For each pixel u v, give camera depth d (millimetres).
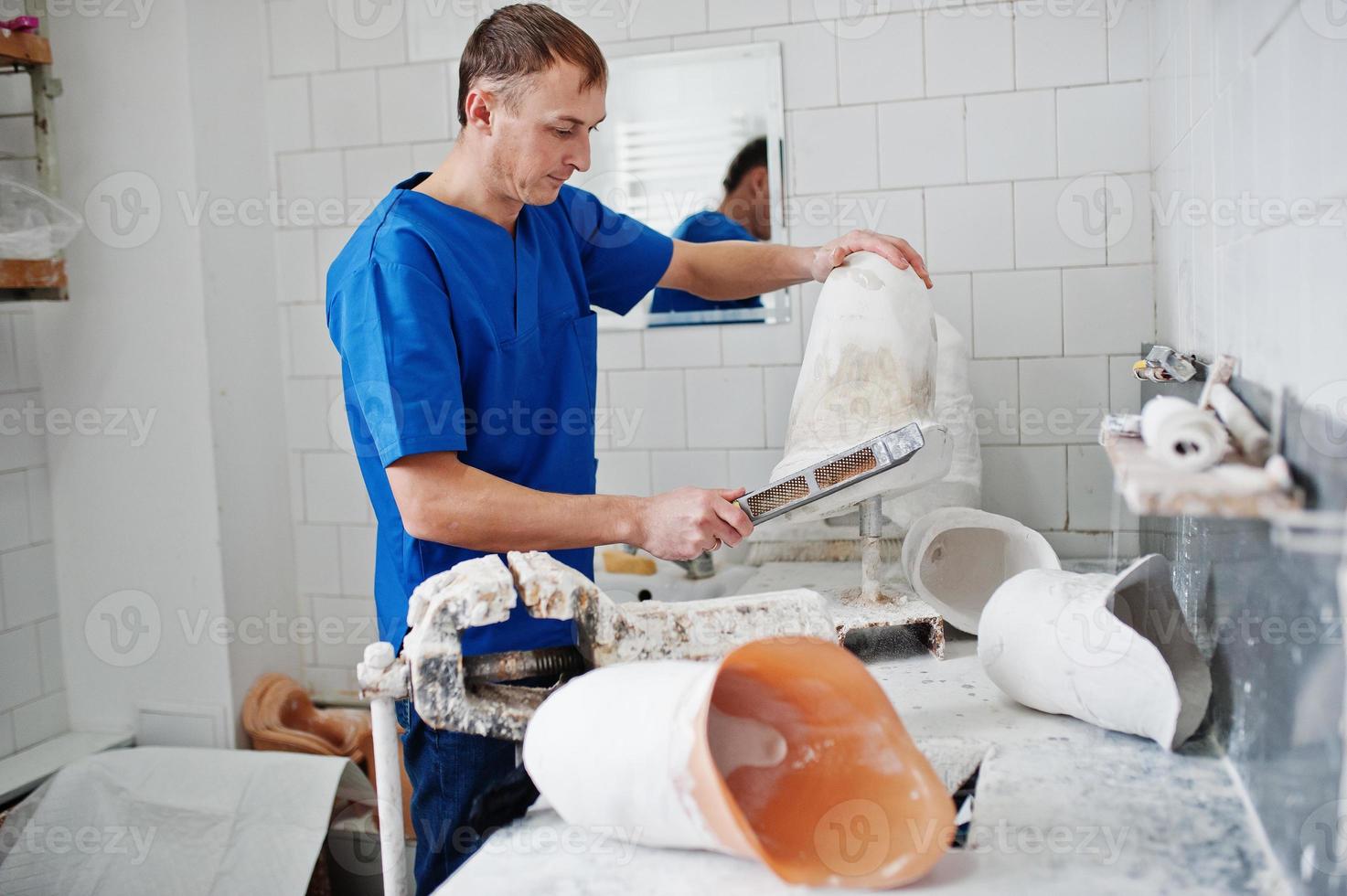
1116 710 1101
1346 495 733
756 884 866
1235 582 1045
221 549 2391
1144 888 849
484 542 1374
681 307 2291
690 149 2248
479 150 1472
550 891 876
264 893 2035
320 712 2504
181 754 2223
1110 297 2074
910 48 2123
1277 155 975
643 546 1389
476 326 1464
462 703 1054
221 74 2371
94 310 2404
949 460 1427
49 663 2479
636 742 879
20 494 2400
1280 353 940
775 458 2283
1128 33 2016
